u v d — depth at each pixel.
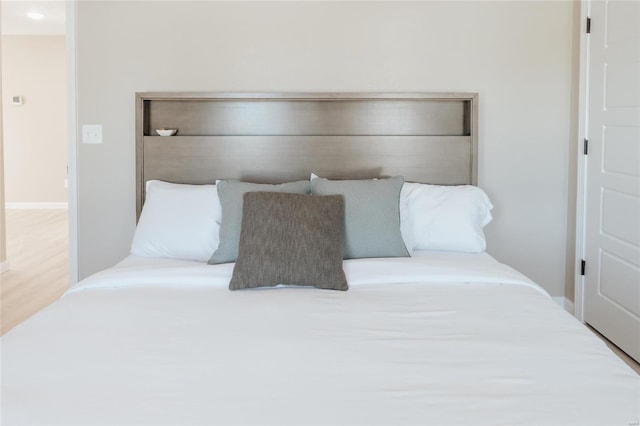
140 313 2.05
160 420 1.29
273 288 2.44
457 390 1.44
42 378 1.51
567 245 3.63
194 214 2.93
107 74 3.45
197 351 1.69
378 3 3.47
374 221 2.79
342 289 2.38
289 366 1.59
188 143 3.42
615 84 3.13
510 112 3.55
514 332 1.85
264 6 3.45
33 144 8.75
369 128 3.53
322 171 3.47
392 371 1.55
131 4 3.43
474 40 3.50
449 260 2.76
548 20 3.52
